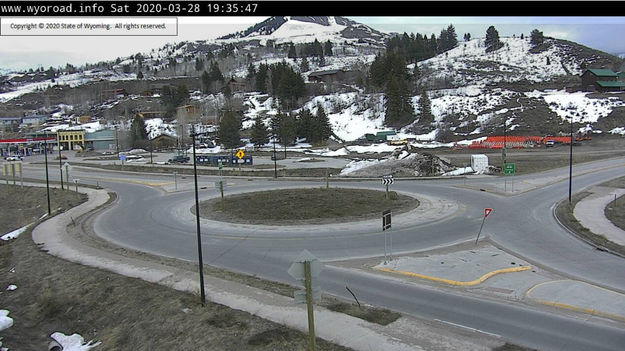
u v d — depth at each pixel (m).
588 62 156.00
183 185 53.38
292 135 104.06
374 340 13.80
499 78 143.38
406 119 112.50
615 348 13.27
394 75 122.19
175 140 120.50
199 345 14.40
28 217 45.47
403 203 37.12
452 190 43.69
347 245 25.48
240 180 57.31
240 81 169.12
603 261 22.11
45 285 21.58
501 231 28.22
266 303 17.08
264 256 23.89
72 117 170.00
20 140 121.12
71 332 17.84
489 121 100.69
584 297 17.09
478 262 21.72
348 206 35.91
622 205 34.88
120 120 147.25
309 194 41.44
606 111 95.69
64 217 37.16
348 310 16.16
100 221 34.91
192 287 19.16
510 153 74.38
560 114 98.81
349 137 110.31
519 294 17.67
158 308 17.34
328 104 131.50
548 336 14.03
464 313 15.92
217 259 23.59
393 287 18.73
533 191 42.31
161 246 26.69
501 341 13.68
